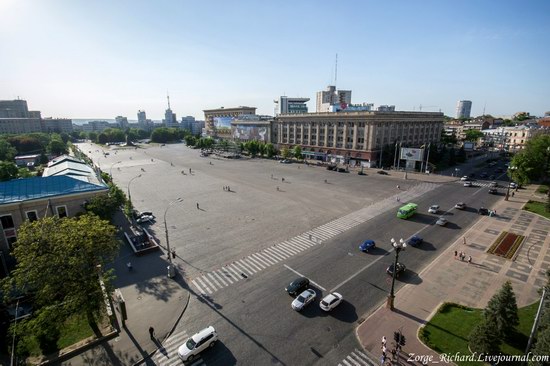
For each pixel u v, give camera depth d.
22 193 44.66
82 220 30.83
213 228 51.19
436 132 142.50
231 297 31.42
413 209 54.97
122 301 26.70
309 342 24.88
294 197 70.31
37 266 26.67
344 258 39.38
